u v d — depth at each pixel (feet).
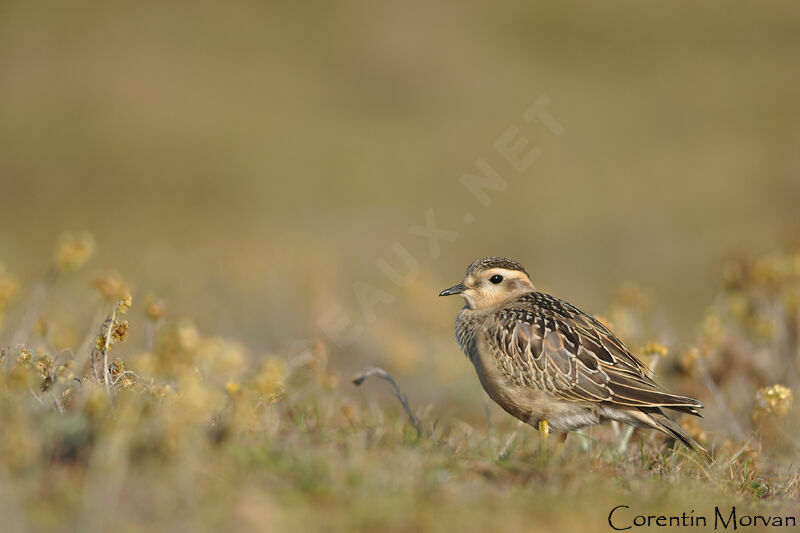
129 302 25.67
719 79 126.62
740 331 40.52
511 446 27.63
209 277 56.54
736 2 144.56
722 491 25.79
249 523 19.88
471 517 21.24
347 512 20.83
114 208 91.30
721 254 76.13
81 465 21.16
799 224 69.46
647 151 108.27
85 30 130.72
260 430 24.31
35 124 108.58
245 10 141.08
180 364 23.02
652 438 31.37
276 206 94.02
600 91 124.26
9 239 78.02
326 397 33.42
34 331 33.45
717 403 36.55
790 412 34.19
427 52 131.54
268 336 47.01
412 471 22.98
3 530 18.34
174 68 124.98
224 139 110.52
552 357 30.37
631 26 139.85
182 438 21.27
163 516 19.72
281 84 124.06
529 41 136.77
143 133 109.60
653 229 86.74
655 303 66.33
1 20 130.31
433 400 41.39
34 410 22.52
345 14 140.46
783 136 109.91
